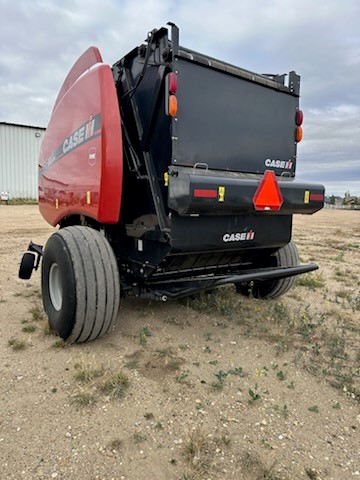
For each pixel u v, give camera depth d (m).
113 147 3.34
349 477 2.07
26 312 4.35
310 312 4.62
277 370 3.16
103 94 3.35
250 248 3.77
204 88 3.32
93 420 2.46
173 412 2.56
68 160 4.08
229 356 3.37
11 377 2.93
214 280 3.40
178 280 3.68
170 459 2.15
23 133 25.67
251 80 3.63
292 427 2.46
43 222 13.79
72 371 3.03
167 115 3.10
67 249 3.27
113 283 3.32
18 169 25.72
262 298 4.94
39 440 2.27
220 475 2.05
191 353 3.41
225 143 3.48
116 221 3.49
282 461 2.16
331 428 2.46
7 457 2.13
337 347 3.59
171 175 3.06
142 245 3.56
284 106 3.94
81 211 3.81
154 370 3.09
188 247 3.26
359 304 4.93
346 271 7.03
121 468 2.08
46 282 3.77
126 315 4.27
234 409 2.62
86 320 3.25
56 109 4.67
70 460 2.12
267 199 3.30
